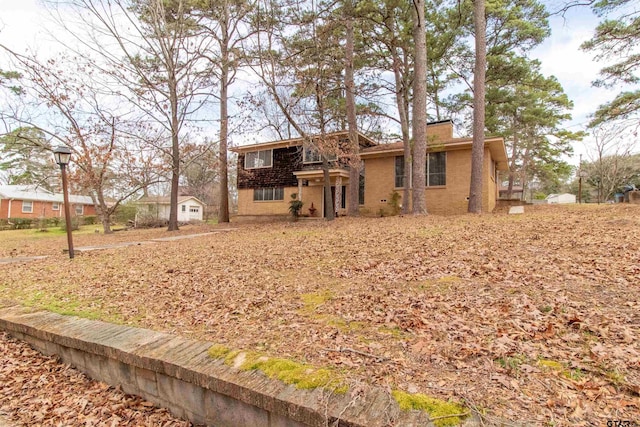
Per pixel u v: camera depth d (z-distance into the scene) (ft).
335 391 6.77
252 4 42.04
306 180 62.95
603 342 8.11
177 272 19.12
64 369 11.24
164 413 8.87
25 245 39.58
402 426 5.63
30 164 69.97
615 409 5.91
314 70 39.47
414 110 39.50
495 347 8.29
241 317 11.91
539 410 5.95
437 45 48.37
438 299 11.74
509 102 64.08
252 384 7.30
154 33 45.11
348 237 25.80
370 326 10.18
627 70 38.83
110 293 16.07
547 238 19.31
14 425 8.89
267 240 29.09
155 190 124.88
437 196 49.93
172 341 9.98
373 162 56.03
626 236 17.92
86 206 107.24
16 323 12.97
